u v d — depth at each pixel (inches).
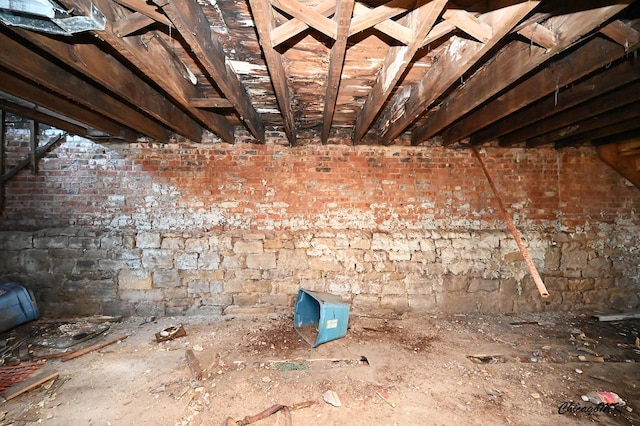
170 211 141.0
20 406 79.3
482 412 78.7
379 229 145.9
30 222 136.9
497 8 54.7
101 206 138.9
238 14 61.4
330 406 80.3
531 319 139.3
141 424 73.6
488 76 80.9
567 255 147.1
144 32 63.4
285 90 87.4
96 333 119.2
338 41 57.4
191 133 128.3
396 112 109.0
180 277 139.6
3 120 134.4
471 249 145.4
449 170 147.5
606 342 118.2
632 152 138.1
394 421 75.3
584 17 53.4
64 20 47.8
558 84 75.7
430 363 101.8
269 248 141.6
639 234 148.1
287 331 124.0
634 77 72.4
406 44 61.5
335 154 145.2
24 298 125.2
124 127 129.5
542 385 90.3
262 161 143.3
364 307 143.3
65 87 78.1
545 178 148.6
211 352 107.3
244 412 77.7
